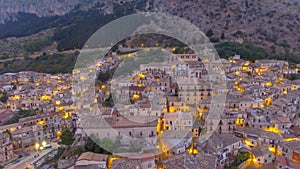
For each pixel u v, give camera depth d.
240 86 157.25
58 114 143.12
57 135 132.12
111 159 81.06
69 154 95.50
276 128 110.38
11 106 165.00
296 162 83.62
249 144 101.81
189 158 80.12
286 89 158.50
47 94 180.50
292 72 197.88
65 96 162.00
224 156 90.00
